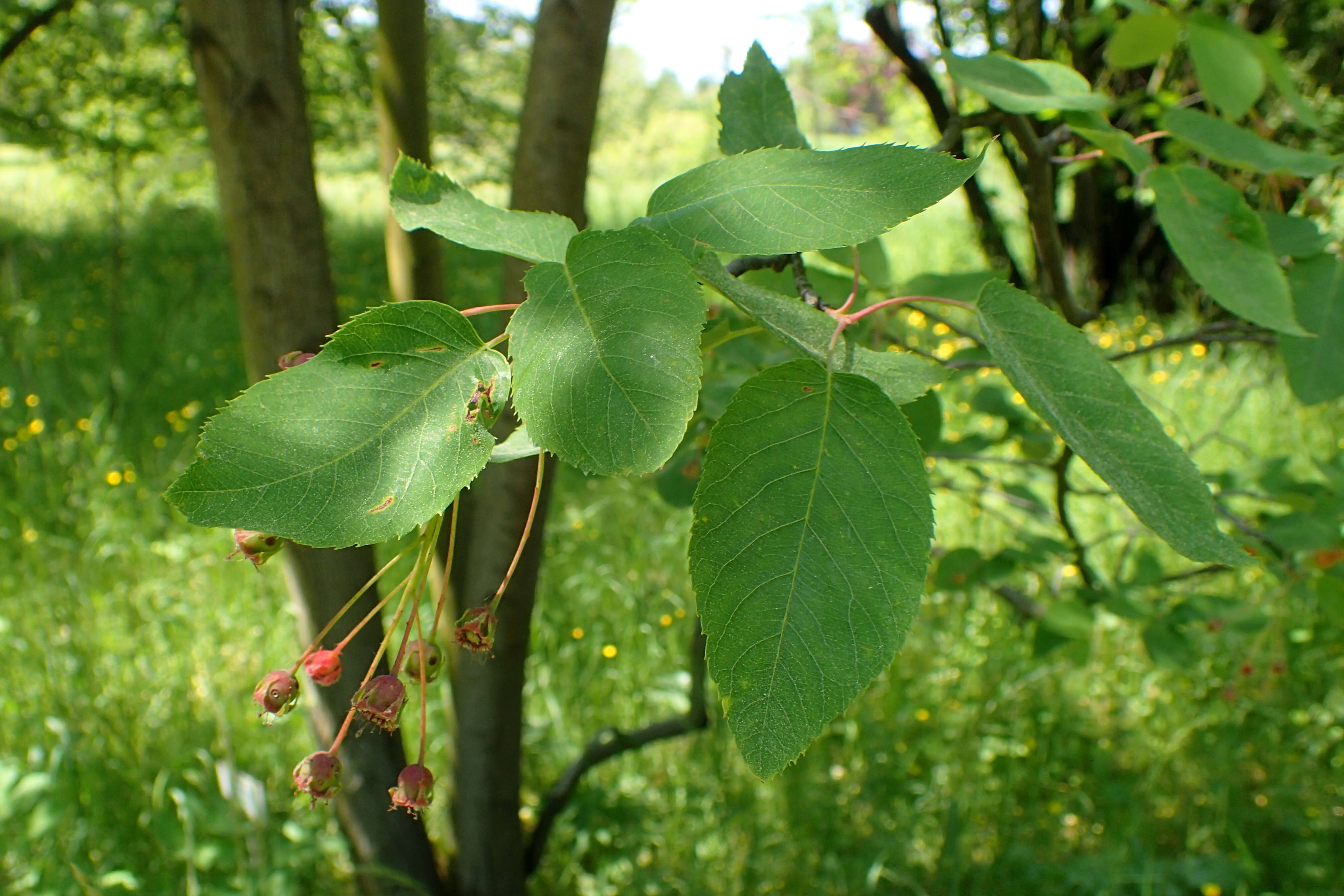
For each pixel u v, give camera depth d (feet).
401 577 2.18
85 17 5.99
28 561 3.67
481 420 0.50
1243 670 2.55
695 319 0.49
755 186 0.60
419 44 1.75
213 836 2.33
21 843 2.39
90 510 3.99
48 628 3.06
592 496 4.51
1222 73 1.24
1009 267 5.16
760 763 0.47
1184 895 2.56
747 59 0.98
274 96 1.65
